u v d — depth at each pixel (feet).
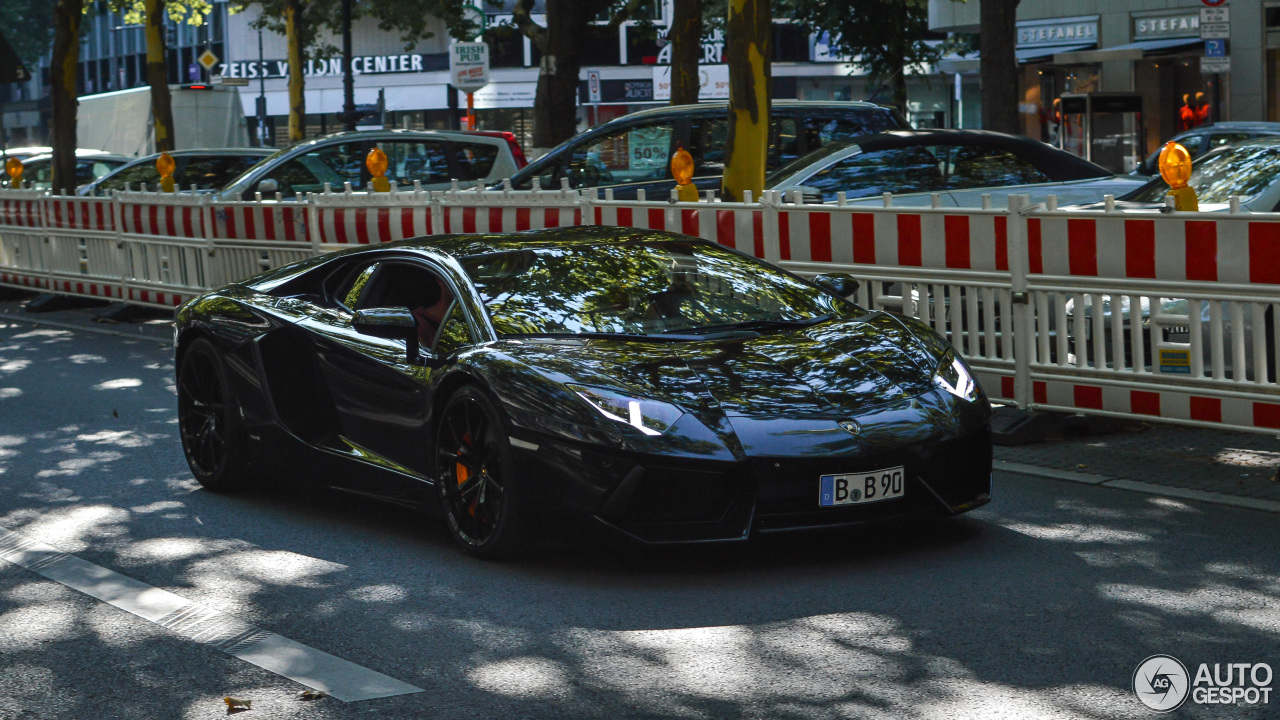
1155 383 23.40
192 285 46.06
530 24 70.79
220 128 112.98
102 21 233.96
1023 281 24.84
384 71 200.64
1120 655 13.88
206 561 18.79
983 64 67.21
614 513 16.35
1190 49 96.37
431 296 20.02
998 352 26.30
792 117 44.88
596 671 13.93
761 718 12.54
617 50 189.98
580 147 46.85
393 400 19.60
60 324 49.44
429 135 54.44
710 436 16.31
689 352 17.93
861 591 16.30
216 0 208.44
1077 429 25.62
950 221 25.84
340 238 39.65
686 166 31.73
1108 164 91.40
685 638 14.84
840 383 17.60
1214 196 31.42
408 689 13.64
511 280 19.58
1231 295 22.24
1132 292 23.41
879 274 27.20
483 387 17.57
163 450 26.86
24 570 18.70
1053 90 105.40
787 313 19.76
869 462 16.67
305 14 142.41
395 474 19.61
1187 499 20.52
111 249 49.67
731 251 21.39
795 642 14.57
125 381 35.86
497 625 15.53
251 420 22.04
